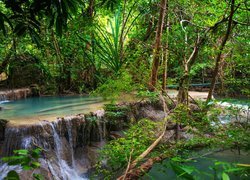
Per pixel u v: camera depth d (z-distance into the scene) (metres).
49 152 4.29
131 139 2.92
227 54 5.29
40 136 4.37
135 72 5.43
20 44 8.42
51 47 8.27
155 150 3.00
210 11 5.76
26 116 5.04
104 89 5.34
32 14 1.95
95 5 7.68
